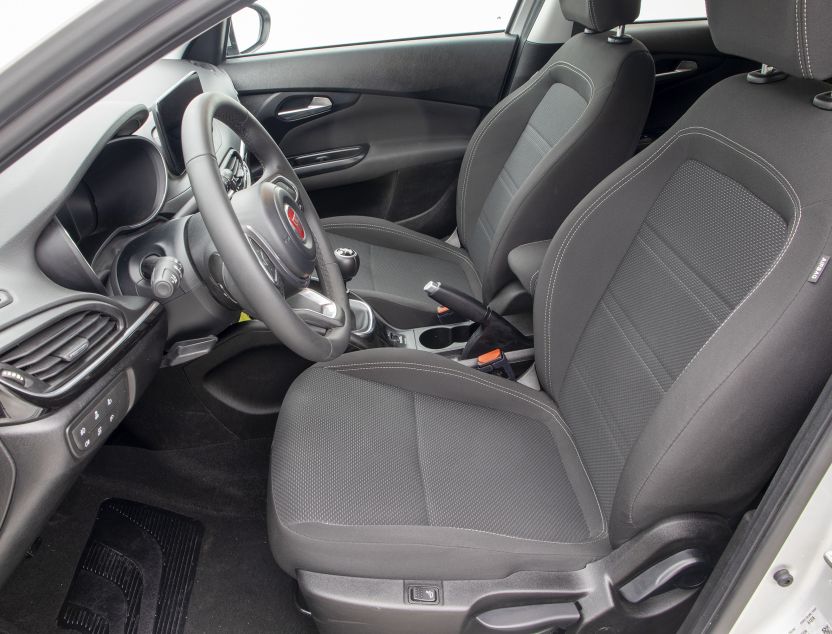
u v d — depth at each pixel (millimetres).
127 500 1681
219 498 1725
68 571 1534
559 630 1198
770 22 948
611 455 1268
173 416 1649
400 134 2352
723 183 1133
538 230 1822
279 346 1569
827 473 854
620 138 1720
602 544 1188
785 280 936
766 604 980
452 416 1425
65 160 1135
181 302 1294
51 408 1003
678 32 2375
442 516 1165
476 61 2303
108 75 773
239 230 1057
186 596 1542
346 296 1376
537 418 1476
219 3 774
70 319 1045
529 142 1965
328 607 1110
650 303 1232
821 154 973
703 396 983
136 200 1335
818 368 941
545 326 1446
